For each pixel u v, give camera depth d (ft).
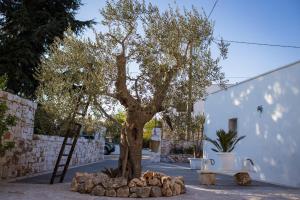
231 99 40.68
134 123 21.76
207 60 21.33
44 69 22.16
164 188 21.12
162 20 20.85
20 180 26.63
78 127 26.58
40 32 44.32
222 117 42.80
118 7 21.06
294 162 29.58
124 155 22.15
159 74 21.04
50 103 21.80
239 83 38.99
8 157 26.22
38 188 22.44
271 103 33.04
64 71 21.31
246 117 37.24
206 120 47.26
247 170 28.89
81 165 46.32
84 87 20.94
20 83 44.80
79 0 49.26
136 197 20.40
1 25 46.32
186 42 20.98
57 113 21.70
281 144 31.35
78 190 21.66
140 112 21.61
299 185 28.71
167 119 22.44
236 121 40.37
